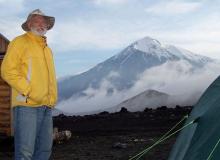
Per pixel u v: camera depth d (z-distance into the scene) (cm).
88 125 1748
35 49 413
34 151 421
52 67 424
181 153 388
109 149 912
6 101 1107
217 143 352
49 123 421
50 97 419
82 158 805
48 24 425
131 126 1572
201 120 393
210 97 412
